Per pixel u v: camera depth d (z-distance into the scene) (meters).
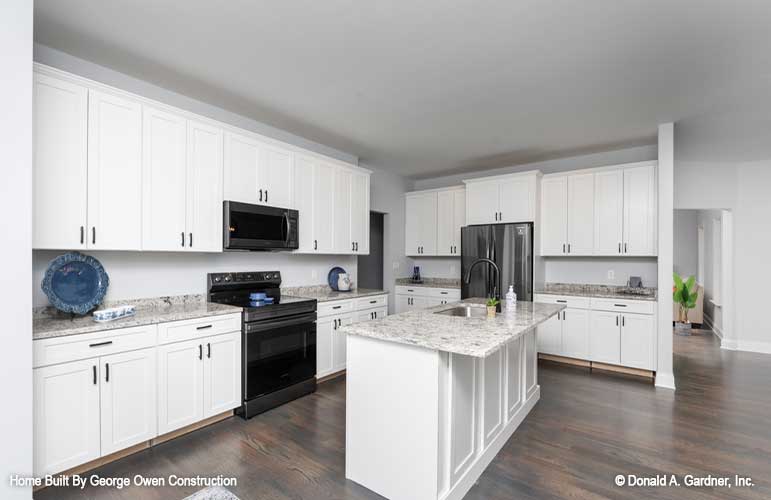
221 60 2.54
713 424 2.79
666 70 2.63
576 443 2.50
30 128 1.72
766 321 5.02
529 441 2.53
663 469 2.19
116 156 2.41
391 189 5.90
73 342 2.02
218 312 2.74
